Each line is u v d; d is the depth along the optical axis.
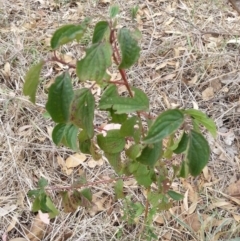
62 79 0.47
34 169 1.07
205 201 0.99
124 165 0.65
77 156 1.08
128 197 0.91
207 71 1.31
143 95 0.52
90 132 0.52
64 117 0.48
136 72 1.32
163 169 0.67
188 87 1.27
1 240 0.94
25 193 1.02
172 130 0.47
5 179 1.05
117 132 0.60
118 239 0.92
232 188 1.01
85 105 0.51
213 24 1.50
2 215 0.98
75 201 0.67
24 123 1.18
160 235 0.92
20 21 1.54
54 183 1.04
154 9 1.59
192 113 0.51
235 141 1.12
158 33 1.48
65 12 1.59
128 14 1.56
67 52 1.38
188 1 1.60
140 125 0.57
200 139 0.51
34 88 0.48
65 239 0.94
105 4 1.62
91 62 0.45
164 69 1.34
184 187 1.01
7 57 1.38
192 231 0.90
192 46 1.40
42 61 0.47
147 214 0.87
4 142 1.12
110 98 0.53
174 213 0.96
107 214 0.97
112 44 0.48
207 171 1.04
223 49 1.37
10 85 1.30
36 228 0.96
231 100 1.24
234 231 0.89
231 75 1.30
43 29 1.51
